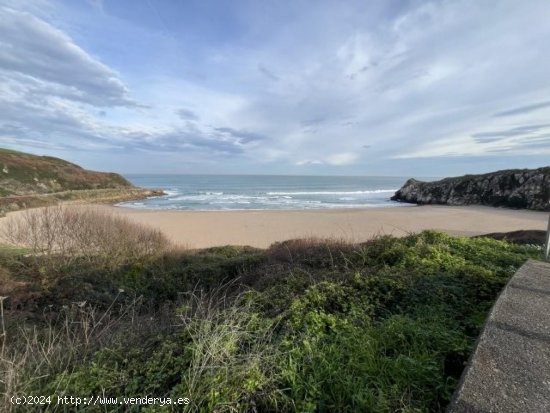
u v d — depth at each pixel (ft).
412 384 6.35
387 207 112.06
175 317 11.07
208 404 5.69
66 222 27.76
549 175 105.29
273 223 68.18
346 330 8.57
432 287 11.33
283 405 5.99
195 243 48.96
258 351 7.20
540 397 5.27
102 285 22.88
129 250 28.43
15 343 11.12
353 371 6.77
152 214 79.82
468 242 19.15
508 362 6.27
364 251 18.79
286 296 11.48
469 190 128.77
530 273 12.21
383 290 11.47
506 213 91.91
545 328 7.74
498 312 8.63
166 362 7.14
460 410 5.04
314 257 21.61
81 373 6.96
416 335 7.96
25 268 23.53
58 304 19.77
